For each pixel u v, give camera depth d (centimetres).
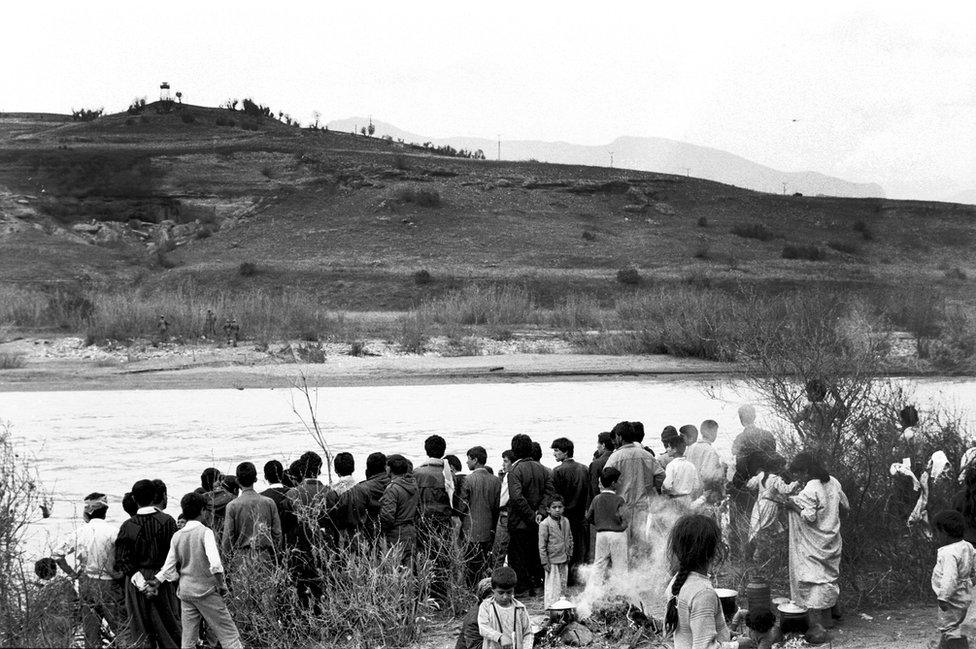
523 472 1244
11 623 934
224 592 1034
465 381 4397
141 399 3788
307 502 1130
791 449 1341
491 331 5788
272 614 1070
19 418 3259
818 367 1346
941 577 927
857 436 1323
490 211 13788
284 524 1140
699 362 4844
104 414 3334
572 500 1310
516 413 3331
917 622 1102
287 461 2397
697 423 2953
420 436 2830
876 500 1230
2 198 13188
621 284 9425
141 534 997
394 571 1109
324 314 5706
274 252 11606
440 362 4903
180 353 4962
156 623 998
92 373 4456
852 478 1239
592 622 1088
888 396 1499
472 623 973
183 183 14475
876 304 5762
